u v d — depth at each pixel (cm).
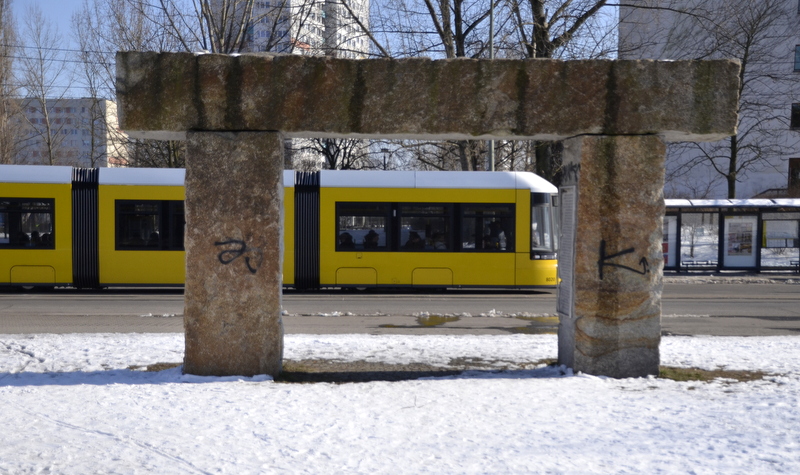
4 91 3638
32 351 871
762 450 485
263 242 744
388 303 1596
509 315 1396
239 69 730
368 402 626
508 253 1800
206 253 741
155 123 728
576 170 760
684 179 4169
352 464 457
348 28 2403
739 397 651
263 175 739
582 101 741
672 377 748
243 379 725
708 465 454
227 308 744
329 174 1805
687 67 742
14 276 1733
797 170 3819
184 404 613
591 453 481
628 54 2352
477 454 479
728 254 2459
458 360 856
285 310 1457
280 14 2508
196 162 736
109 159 3844
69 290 1828
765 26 2828
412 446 497
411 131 736
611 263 753
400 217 1797
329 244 1784
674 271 2531
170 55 726
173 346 916
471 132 738
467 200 1802
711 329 1220
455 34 2395
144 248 1758
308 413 586
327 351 904
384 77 733
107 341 953
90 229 1748
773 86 3719
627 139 746
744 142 3806
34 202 1736
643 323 755
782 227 2445
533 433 530
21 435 518
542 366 823
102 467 449
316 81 730
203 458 468
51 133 4375
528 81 739
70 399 629
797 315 1413
